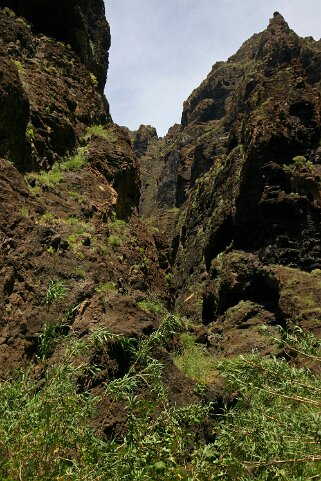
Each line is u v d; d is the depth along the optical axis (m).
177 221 47.53
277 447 4.13
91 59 24.17
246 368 4.59
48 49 18.34
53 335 4.82
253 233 24.41
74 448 4.23
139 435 4.31
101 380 8.09
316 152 25.14
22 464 3.70
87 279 10.24
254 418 4.41
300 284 20.09
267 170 24.14
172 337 13.50
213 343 19.09
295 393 4.39
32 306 8.83
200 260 32.25
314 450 4.13
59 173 13.88
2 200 10.25
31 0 19.52
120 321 9.60
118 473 3.86
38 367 7.88
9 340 8.13
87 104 18.28
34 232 10.24
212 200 34.84
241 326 20.33
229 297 23.28
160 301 14.04
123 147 17.45
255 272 22.31
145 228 16.77
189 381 10.16
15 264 9.23
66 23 20.69
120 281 11.49
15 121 12.49
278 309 20.11
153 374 4.93
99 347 8.33
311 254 21.88
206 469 4.25
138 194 17.73
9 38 16.58
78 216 12.64
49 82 16.27
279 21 81.06
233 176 29.94
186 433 4.95
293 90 27.67
